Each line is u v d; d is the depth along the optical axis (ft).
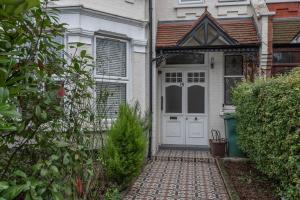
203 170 26.30
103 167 15.71
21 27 6.70
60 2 25.58
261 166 20.17
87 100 13.30
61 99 8.70
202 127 35.22
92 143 12.24
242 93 25.46
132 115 21.13
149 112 29.86
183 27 34.71
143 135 21.35
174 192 20.30
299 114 13.80
